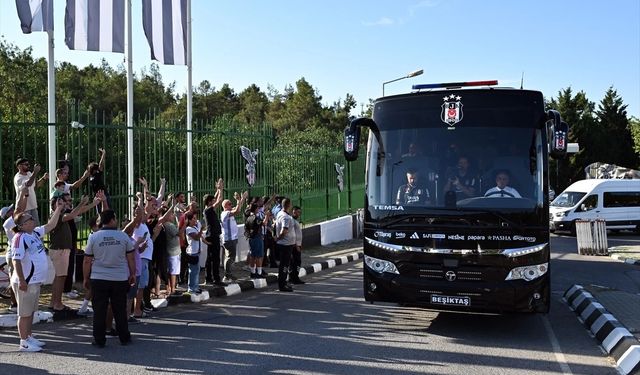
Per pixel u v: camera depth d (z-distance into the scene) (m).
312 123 59.59
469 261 7.12
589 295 9.78
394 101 7.89
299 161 19.56
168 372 5.98
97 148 10.68
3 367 6.11
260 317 8.86
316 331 7.93
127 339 7.12
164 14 13.63
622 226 25.36
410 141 7.66
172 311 9.27
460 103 7.58
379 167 7.76
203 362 6.36
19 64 34.47
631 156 62.00
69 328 7.89
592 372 6.18
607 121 63.38
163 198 10.82
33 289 6.79
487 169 7.30
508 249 7.04
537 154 7.28
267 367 6.18
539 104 7.47
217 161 13.59
